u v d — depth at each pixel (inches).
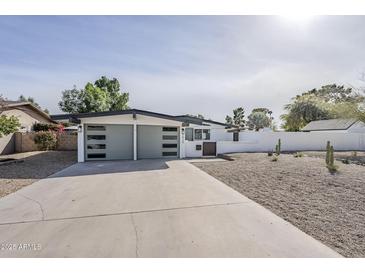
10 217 164.9
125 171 360.2
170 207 187.8
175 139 564.1
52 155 538.0
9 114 676.1
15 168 373.1
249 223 154.4
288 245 124.9
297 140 762.2
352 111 716.0
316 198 208.7
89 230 143.0
